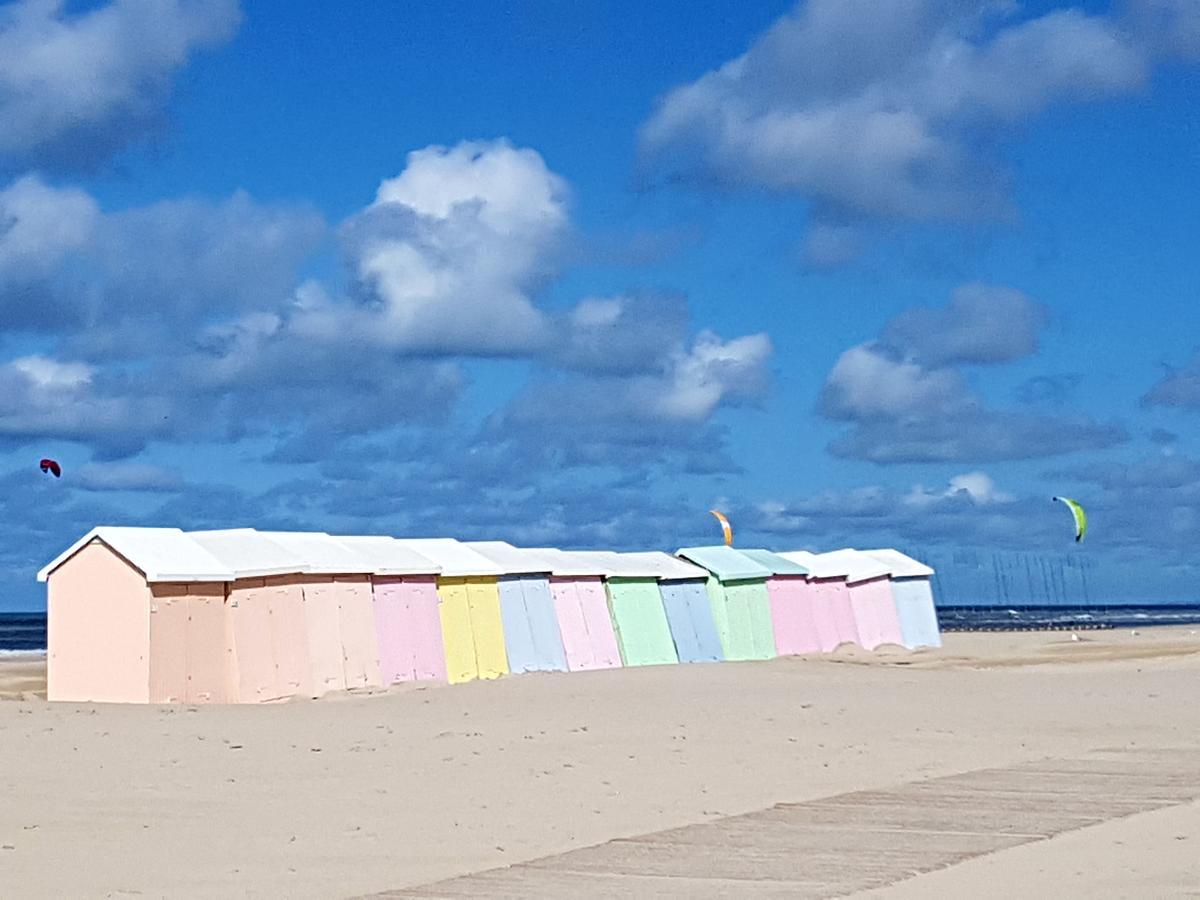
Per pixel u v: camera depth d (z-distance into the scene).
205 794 18.05
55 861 14.01
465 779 19.06
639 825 15.55
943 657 50.66
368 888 12.62
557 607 41.31
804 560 54.59
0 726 25.20
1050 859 13.14
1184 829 14.52
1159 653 49.50
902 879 12.42
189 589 31.27
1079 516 55.19
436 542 40.03
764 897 11.79
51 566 31.53
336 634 34.06
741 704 28.27
